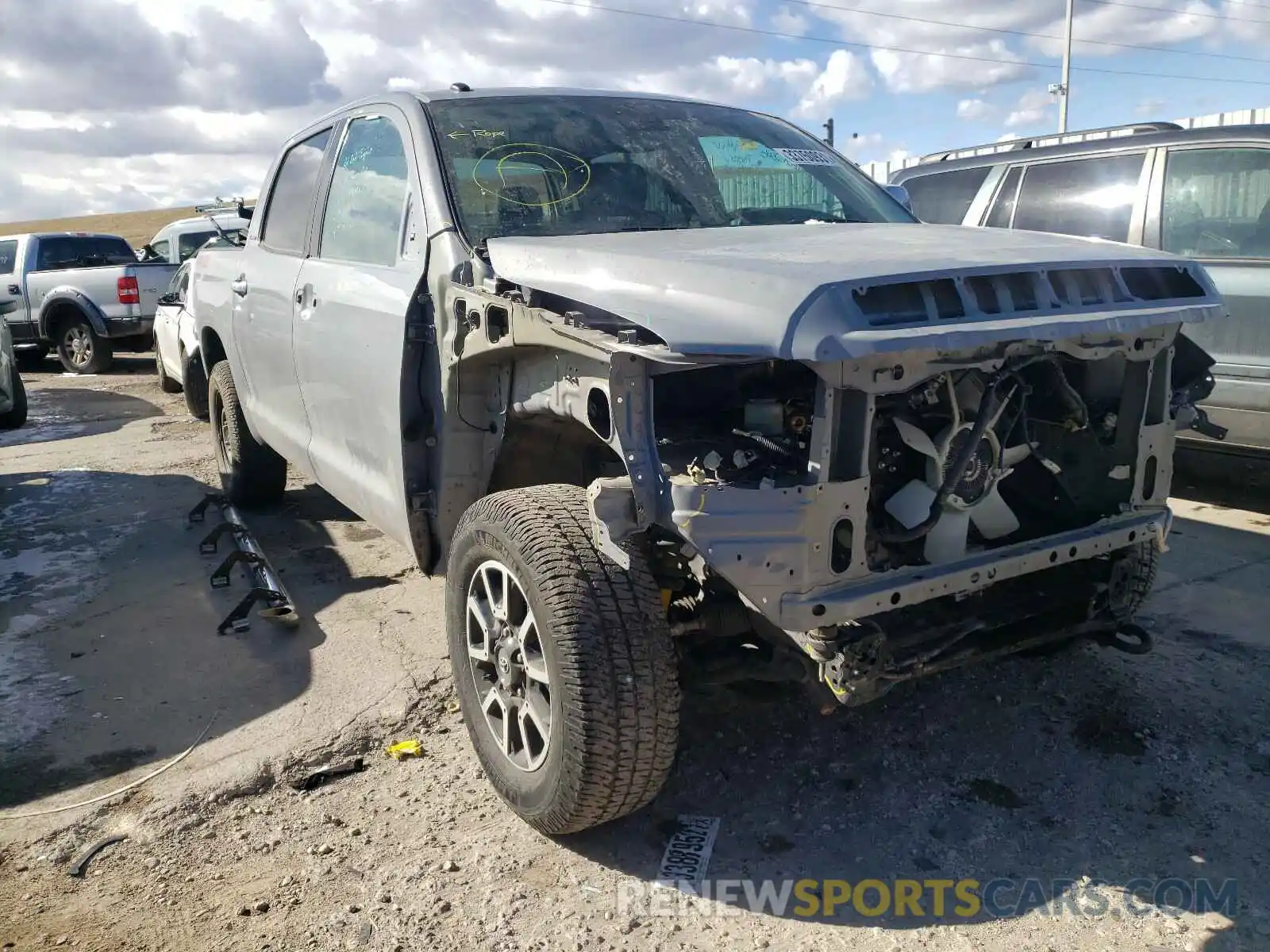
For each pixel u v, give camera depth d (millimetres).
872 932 2588
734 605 2869
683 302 2559
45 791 3357
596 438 3189
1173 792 3121
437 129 3848
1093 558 3316
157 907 2781
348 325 4004
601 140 3994
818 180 4238
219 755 3539
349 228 4293
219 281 5934
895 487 2834
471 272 3309
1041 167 6609
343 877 2881
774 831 3020
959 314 2533
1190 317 2889
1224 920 2572
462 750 3561
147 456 8484
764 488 2502
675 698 2721
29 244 15039
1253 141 5531
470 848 2992
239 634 4574
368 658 4281
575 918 2680
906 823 3027
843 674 2619
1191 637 4180
